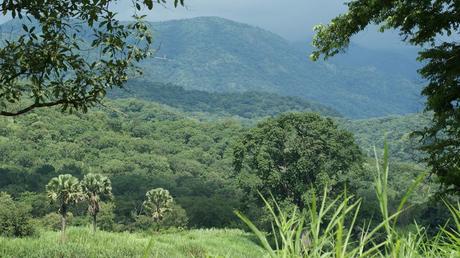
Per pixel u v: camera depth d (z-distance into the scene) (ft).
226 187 563.07
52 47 26.53
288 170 209.77
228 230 254.68
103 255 101.96
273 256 4.50
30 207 340.59
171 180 557.74
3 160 590.14
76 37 27.27
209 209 350.02
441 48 51.08
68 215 334.03
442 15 47.26
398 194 202.69
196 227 351.05
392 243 4.36
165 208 325.42
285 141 216.33
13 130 648.38
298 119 216.74
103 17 27.48
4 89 27.02
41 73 27.07
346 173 203.62
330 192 201.46
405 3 47.32
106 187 229.66
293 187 209.77
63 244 104.47
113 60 27.76
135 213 360.48
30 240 127.85
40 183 480.64
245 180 214.28
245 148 223.92
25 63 26.25
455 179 44.96
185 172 635.25
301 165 203.10
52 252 95.91
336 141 209.67
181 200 380.58
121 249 110.42
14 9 26.13
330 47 50.08
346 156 206.08
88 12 26.89
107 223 337.93
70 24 27.17
